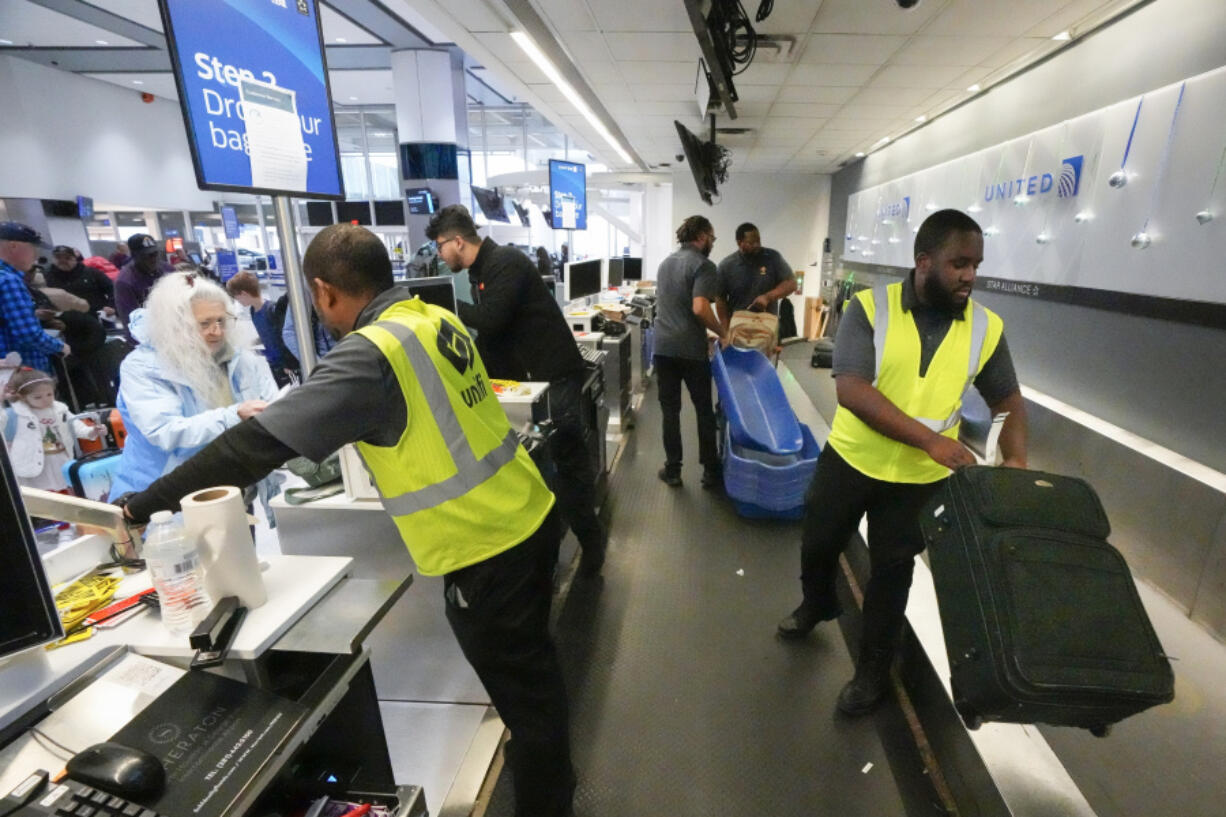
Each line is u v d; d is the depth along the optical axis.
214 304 1.68
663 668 1.97
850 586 2.45
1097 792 1.44
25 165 8.50
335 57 8.79
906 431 1.40
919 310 1.47
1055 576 1.04
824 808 1.49
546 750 1.29
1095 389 2.87
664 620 2.22
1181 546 2.19
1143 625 1.00
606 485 3.38
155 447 1.64
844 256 8.02
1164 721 1.66
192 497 0.96
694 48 3.62
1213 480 2.11
